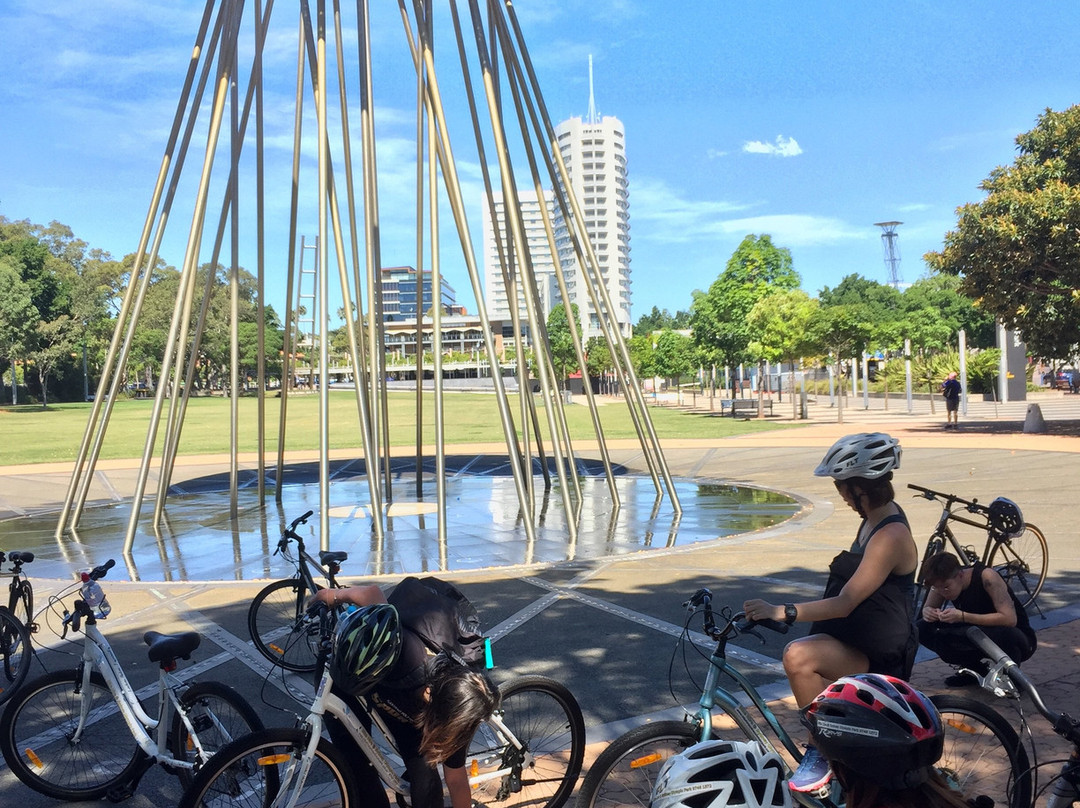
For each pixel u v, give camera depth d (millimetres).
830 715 2008
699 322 37875
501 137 13102
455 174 12578
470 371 133875
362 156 14734
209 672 6391
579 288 148500
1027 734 4648
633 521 12820
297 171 15250
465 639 3381
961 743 3531
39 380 86750
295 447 27828
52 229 91562
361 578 9445
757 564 9516
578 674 6082
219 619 7875
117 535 12875
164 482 13461
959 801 2031
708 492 15609
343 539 11914
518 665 6324
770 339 32562
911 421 30594
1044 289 22547
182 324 13547
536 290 13820
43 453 27703
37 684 4574
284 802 3303
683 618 7434
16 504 16609
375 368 15500
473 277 12344
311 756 3311
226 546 11750
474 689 3002
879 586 3357
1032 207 21172
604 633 7070
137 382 120312
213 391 115188
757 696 3398
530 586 8852
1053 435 22562
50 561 10953
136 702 4508
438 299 12117
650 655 6461
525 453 14617
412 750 3311
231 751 3305
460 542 11500
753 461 20000
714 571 9250
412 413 46219
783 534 11281
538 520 13266
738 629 3342
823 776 2680
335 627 3854
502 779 3914
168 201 13680
